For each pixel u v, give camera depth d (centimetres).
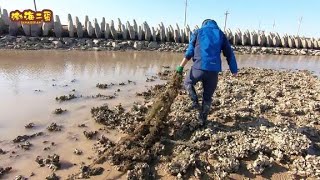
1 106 395
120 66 692
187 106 387
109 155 283
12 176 258
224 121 355
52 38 935
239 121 357
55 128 340
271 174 270
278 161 283
